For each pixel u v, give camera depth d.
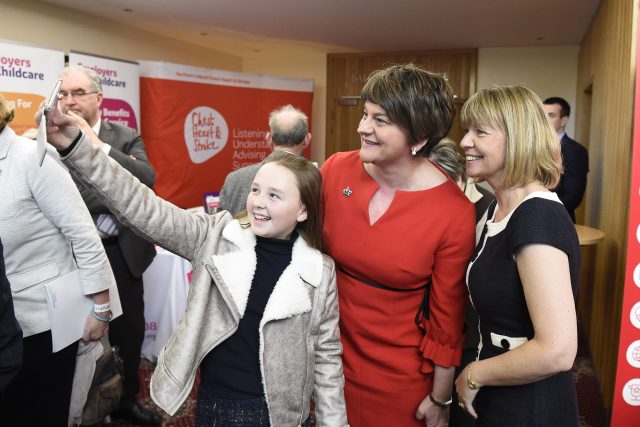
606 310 3.04
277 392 1.16
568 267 1.04
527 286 1.05
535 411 1.11
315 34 5.90
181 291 3.05
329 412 1.24
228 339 1.18
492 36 5.82
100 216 2.27
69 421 1.75
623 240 2.66
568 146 3.74
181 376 1.09
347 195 1.38
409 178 1.34
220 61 7.29
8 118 1.43
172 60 6.36
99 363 1.83
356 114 7.23
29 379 1.56
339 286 1.42
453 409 1.55
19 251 1.46
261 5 4.62
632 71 2.59
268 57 7.65
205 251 1.19
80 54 4.16
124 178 1.10
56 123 1.01
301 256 1.21
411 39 6.09
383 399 1.42
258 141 6.27
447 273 1.33
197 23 5.44
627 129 2.65
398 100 1.20
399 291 1.37
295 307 1.17
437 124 1.25
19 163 1.44
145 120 5.31
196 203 5.70
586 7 4.43
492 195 2.08
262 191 1.18
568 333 1.00
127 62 4.64
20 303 1.47
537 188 1.14
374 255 1.34
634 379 2.10
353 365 1.44
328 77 7.30
